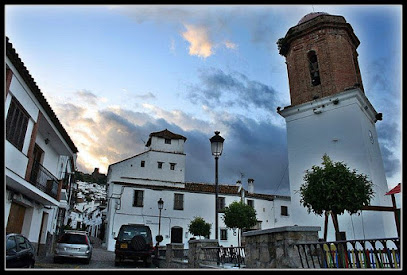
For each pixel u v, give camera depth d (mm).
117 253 14211
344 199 9547
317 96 17609
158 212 29078
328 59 17781
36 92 11625
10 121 10383
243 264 8539
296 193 16859
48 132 14906
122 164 32094
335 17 18594
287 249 6012
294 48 19312
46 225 17297
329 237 15039
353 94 16344
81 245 14195
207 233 25828
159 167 33312
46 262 13555
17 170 10859
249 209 23953
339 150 16125
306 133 17578
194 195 30828
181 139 35312
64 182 23766
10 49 8984
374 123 18531
